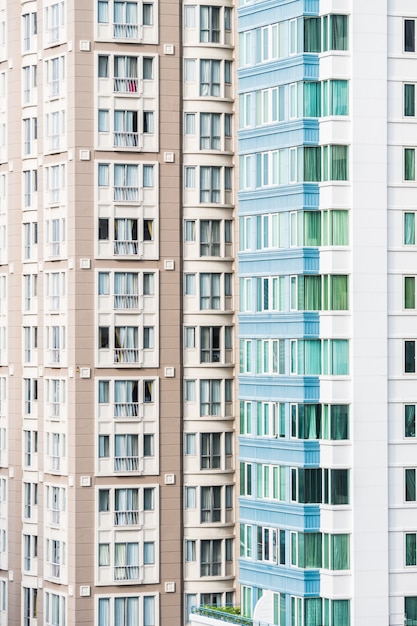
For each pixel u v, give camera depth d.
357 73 110.44
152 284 124.75
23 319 131.50
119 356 124.06
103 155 124.25
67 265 124.75
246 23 115.62
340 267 110.38
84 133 124.12
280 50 113.25
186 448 125.06
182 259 125.44
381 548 109.69
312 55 111.50
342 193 110.56
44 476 127.06
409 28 111.50
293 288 111.75
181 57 125.62
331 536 109.44
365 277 110.38
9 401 132.75
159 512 124.12
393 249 110.81
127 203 124.44
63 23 125.69
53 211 126.56
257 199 114.75
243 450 114.69
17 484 131.62
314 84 111.62
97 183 124.06
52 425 126.38
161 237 124.94
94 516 123.31
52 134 126.69
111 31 124.69
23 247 131.38
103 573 123.31
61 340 125.56
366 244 110.44
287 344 112.00
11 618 131.38
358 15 110.69
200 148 125.62
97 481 123.50
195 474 124.81
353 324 110.06
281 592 111.25
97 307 123.88
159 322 124.75
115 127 124.50
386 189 110.75
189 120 125.81
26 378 131.12
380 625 109.50
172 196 125.19
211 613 115.50
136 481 123.88
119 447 123.81
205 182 125.69
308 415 110.69
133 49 124.81
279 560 111.50
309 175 111.50
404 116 111.25
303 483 110.25
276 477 112.19
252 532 113.62
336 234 110.56
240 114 116.00
